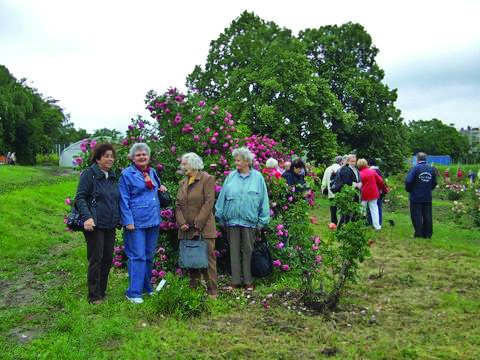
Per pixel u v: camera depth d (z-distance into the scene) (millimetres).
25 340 4902
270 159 8688
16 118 58406
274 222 7418
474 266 8297
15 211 12789
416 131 103375
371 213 12406
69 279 7410
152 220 6234
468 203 19438
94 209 5938
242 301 6148
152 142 7945
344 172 11406
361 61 37344
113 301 6074
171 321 5305
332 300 5812
